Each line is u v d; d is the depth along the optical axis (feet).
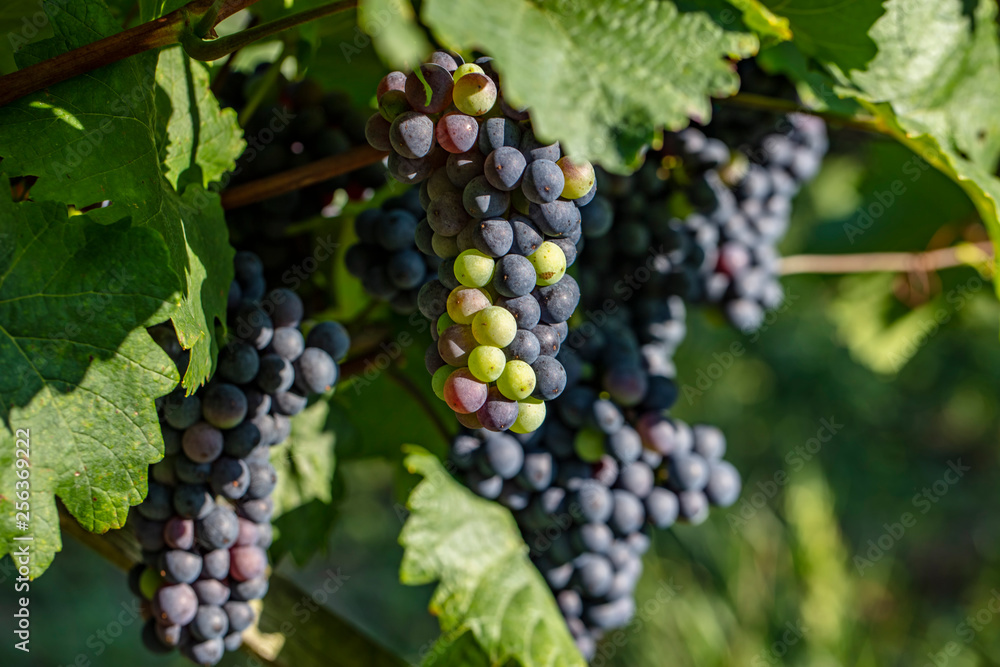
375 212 3.29
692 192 3.59
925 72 3.48
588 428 3.38
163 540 3.15
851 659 8.25
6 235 2.93
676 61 2.85
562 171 2.88
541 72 2.79
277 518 3.43
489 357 2.84
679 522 3.56
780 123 3.60
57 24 2.99
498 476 3.38
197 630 3.17
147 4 3.10
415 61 2.84
